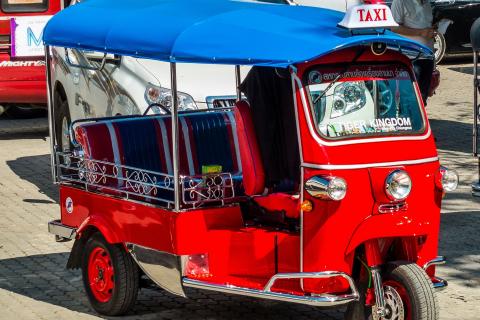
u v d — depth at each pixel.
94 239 8.46
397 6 15.19
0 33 16.34
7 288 9.30
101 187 8.46
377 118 7.34
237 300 8.91
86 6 8.88
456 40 21.88
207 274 7.77
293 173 7.61
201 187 7.84
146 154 8.73
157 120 8.81
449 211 11.90
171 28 7.64
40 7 16.28
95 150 8.59
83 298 9.01
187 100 11.40
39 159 15.16
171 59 7.42
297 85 7.20
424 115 7.49
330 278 7.16
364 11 7.21
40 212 12.10
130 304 8.34
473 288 9.19
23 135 17.11
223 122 8.88
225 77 11.66
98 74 12.59
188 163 8.72
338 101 7.26
